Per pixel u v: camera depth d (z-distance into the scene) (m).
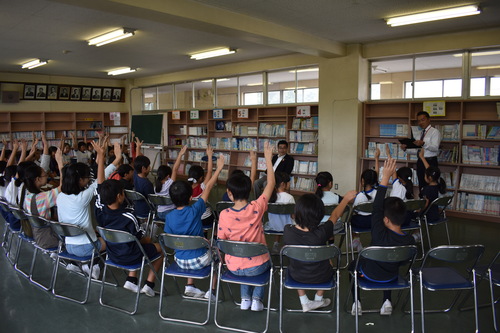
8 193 4.08
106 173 4.24
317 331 2.70
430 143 5.47
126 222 2.94
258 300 2.96
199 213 2.98
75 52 7.49
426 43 6.10
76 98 11.37
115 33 5.84
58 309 3.06
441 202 4.11
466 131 5.95
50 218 3.58
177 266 2.90
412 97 6.55
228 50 7.18
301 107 7.68
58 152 3.72
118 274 3.75
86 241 3.17
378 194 2.72
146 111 11.80
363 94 6.93
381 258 2.43
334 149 7.15
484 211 5.80
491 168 5.87
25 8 4.62
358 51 6.67
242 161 9.20
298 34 5.74
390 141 6.88
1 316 2.95
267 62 8.21
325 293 3.33
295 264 2.61
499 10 4.75
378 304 3.12
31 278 3.61
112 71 10.25
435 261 4.06
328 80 7.11
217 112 9.37
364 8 4.62
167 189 4.50
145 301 3.18
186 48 7.19
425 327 2.74
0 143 10.27
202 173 4.32
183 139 10.55
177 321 2.86
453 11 4.67
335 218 2.77
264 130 8.49
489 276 2.64
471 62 5.93
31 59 8.31
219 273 2.77
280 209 3.65
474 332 2.67
